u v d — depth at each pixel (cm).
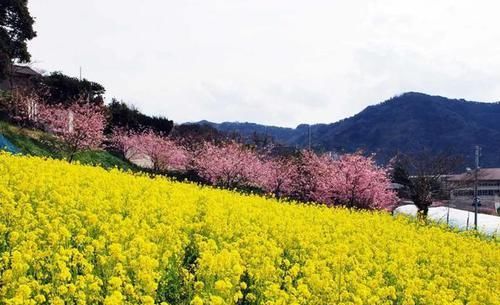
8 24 4909
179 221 1445
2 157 2175
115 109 5947
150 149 5328
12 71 4928
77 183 1853
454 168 6341
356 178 3772
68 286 871
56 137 4388
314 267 1217
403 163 5691
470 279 1382
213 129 7719
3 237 1134
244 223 1617
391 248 1658
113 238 1159
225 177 4709
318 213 2181
